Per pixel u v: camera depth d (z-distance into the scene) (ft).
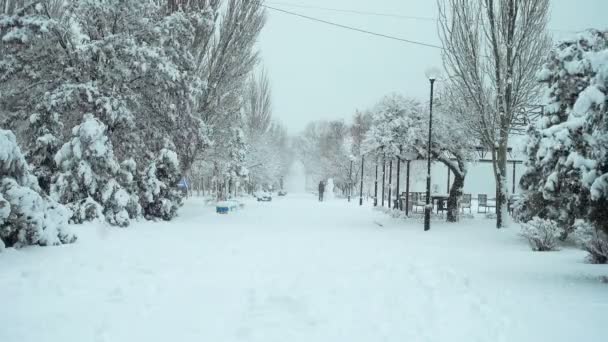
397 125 75.31
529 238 49.01
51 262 32.53
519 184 33.63
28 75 64.85
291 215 96.17
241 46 95.71
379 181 204.13
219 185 140.15
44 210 39.50
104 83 66.39
